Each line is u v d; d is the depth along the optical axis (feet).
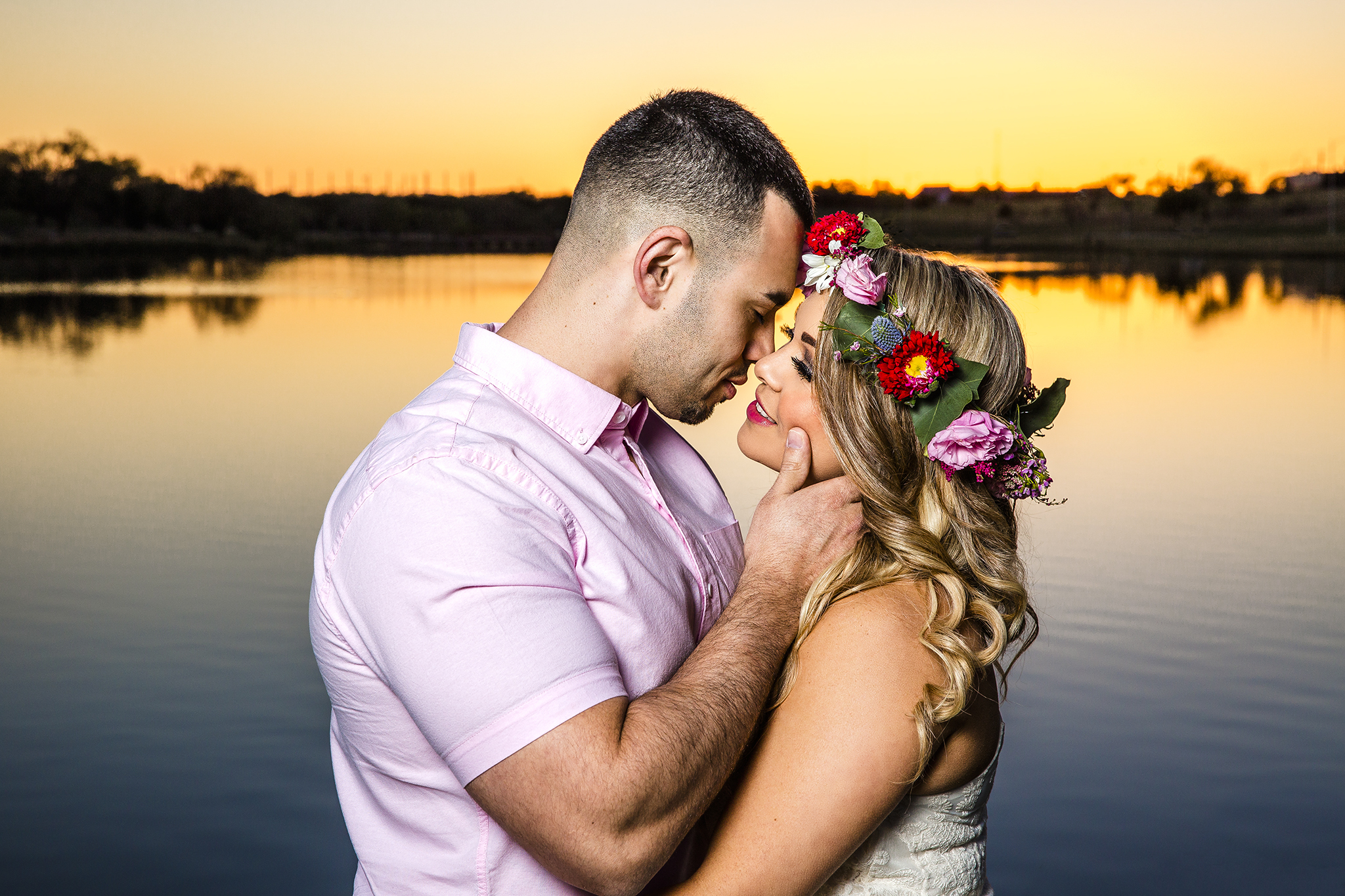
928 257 5.61
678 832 4.09
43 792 13.46
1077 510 25.66
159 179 277.85
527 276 156.04
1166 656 17.01
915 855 5.13
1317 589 19.83
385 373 50.44
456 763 4.04
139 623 18.51
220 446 33.40
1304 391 44.96
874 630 4.78
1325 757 14.10
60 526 24.22
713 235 5.04
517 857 4.45
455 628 3.98
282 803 13.38
